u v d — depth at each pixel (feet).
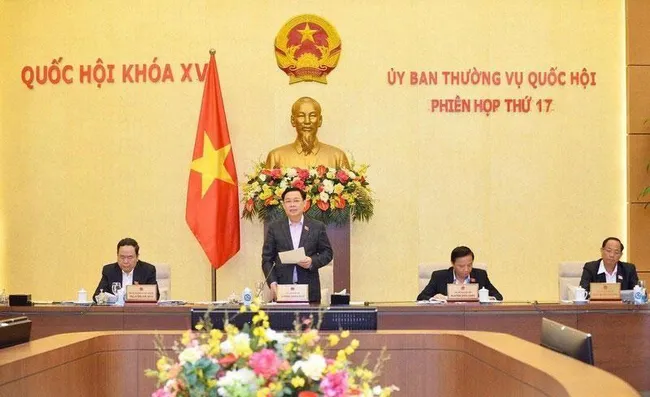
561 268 26.89
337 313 14.47
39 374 11.82
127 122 32.60
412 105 32.63
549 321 12.84
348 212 29.66
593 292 23.39
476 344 13.00
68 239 32.53
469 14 32.53
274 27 32.63
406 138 32.63
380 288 32.48
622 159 32.55
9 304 23.18
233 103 32.48
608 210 32.50
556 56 32.68
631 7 32.42
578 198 32.48
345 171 29.73
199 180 30.40
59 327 22.68
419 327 22.47
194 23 32.60
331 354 14.01
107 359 14.01
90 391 13.50
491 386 12.21
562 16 32.71
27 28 32.63
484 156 32.65
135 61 32.60
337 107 32.55
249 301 22.62
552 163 32.50
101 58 32.60
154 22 32.60
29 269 32.50
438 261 32.55
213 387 9.12
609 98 32.58
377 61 32.63
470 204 32.65
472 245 32.60
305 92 32.53
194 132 32.58
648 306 22.89
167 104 32.58
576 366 10.46
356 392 9.25
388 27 32.68
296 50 32.48
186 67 32.58
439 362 14.05
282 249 23.40
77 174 32.58
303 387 9.18
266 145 32.45
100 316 22.58
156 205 32.55
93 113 32.60
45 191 32.58
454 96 32.53
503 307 22.57
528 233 32.65
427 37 32.68
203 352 9.41
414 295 32.48
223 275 32.22
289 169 29.58
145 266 25.53
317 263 23.09
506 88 32.55
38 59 32.63
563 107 32.60
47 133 32.58
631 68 32.60
